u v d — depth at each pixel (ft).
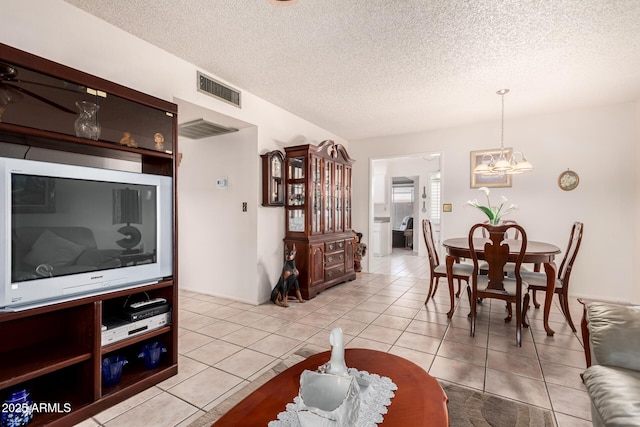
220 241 13.08
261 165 12.18
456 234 15.75
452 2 6.45
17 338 5.74
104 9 6.66
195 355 7.83
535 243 11.38
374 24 7.24
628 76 9.92
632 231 12.34
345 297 13.00
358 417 3.35
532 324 9.86
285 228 13.51
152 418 5.53
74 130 5.56
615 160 12.58
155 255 6.66
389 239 26.58
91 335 5.65
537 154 13.94
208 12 6.79
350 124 15.39
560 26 7.26
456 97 11.81
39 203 5.01
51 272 5.12
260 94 11.60
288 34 7.66
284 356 7.75
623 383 3.87
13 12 5.72
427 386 4.08
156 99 6.75
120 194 6.09
